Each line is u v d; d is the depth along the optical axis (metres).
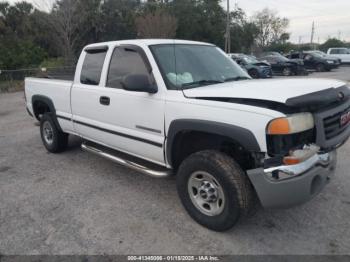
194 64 3.70
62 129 5.17
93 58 4.39
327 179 3.04
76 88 4.53
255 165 2.83
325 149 2.97
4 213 3.59
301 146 2.79
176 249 2.90
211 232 3.14
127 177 4.52
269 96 2.67
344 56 29.66
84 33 28.59
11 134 7.14
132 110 3.65
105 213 3.54
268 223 3.28
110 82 4.03
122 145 3.98
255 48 54.22
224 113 2.80
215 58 4.05
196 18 37.25
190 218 3.40
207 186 3.11
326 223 3.24
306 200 2.77
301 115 2.69
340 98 2.96
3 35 25.56
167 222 3.34
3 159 5.41
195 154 3.12
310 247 2.88
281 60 22.72
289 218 3.35
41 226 3.31
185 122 3.06
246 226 3.23
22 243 3.03
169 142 3.29
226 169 2.85
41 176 4.62
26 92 5.94
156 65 3.44
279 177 2.64
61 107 4.98
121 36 31.88
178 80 3.41
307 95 2.67
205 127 2.91
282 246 2.91
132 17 32.16
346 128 3.21
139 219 3.41
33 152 5.76
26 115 9.42
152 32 29.27
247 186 2.86
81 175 4.63
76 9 26.42
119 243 3.01
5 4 28.66
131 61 3.75
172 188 4.15
